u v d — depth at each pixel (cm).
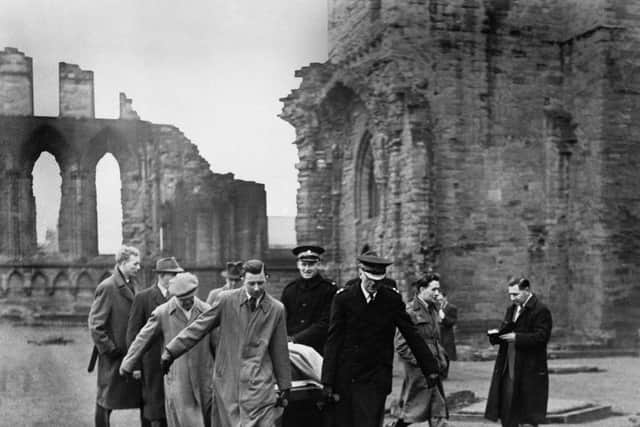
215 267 2920
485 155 2747
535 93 2819
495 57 2783
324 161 3023
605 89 2719
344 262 2994
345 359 863
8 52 3281
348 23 2850
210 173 2988
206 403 900
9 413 1081
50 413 1105
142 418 982
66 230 3188
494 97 2772
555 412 1292
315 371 902
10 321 2559
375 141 2691
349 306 870
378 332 869
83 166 3269
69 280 2892
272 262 2947
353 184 2950
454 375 1831
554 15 2842
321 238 3003
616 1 2728
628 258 2723
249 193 2973
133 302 973
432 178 2633
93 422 1055
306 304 1063
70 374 1403
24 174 3216
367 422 849
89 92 3297
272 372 827
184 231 2975
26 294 2803
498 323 2708
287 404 837
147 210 3150
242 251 2948
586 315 2728
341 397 860
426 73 2697
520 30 2803
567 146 2805
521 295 1123
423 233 2556
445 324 1769
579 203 2789
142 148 3141
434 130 2697
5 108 3262
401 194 2620
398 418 1073
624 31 2744
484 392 1557
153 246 3072
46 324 2444
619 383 1764
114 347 973
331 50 2916
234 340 818
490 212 2747
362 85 2756
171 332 895
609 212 2717
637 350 2528
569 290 2797
